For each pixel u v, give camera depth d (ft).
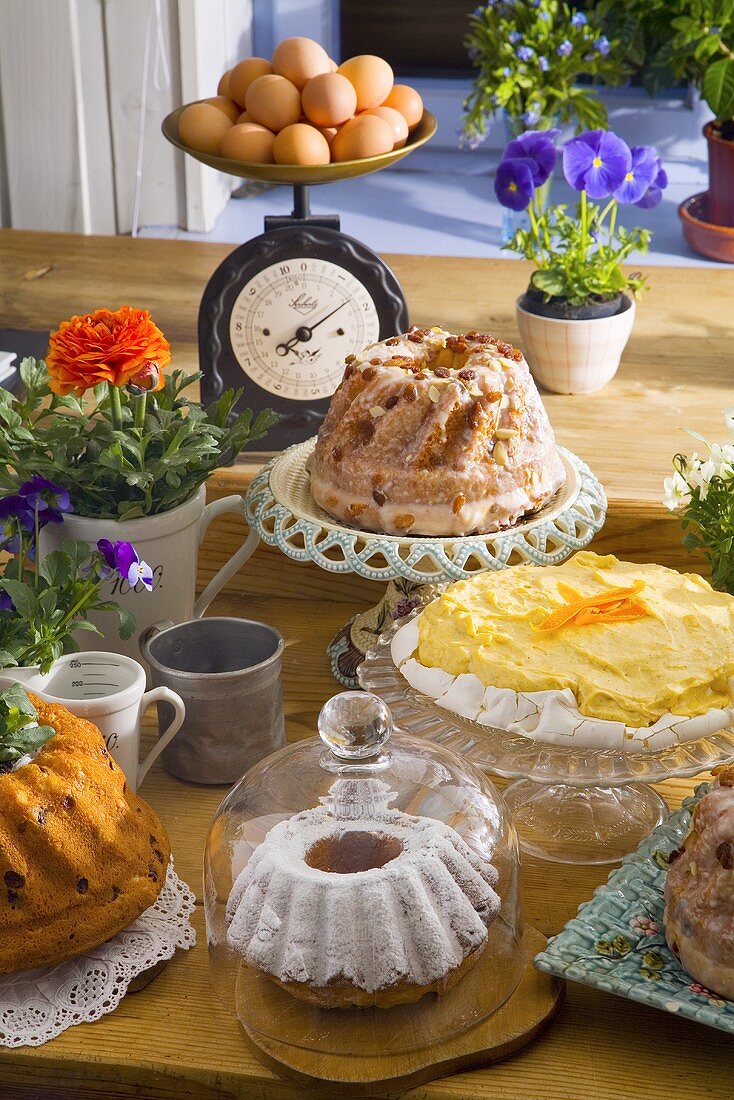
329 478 6.75
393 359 6.75
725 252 10.16
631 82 12.14
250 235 10.95
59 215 10.69
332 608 7.64
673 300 8.96
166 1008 6.00
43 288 8.88
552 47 10.38
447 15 12.78
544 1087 5.82
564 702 6.14
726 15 10.41
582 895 6.36
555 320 7.88
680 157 12.09
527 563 6.81
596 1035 5.94
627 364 8.34
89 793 6.03
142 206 10.93
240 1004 5.94
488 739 6.23
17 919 5.92
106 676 6.49
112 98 10.38
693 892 5.87
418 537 6.66
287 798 6.02
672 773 6.07
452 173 12.35
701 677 6.17
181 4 10.14
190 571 7.02
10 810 5.93
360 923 5.83
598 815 6.61
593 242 7.96
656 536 7.43
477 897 5.94
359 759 6.00
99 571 6.73
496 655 6.25
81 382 6.54
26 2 9.96
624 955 5.95
